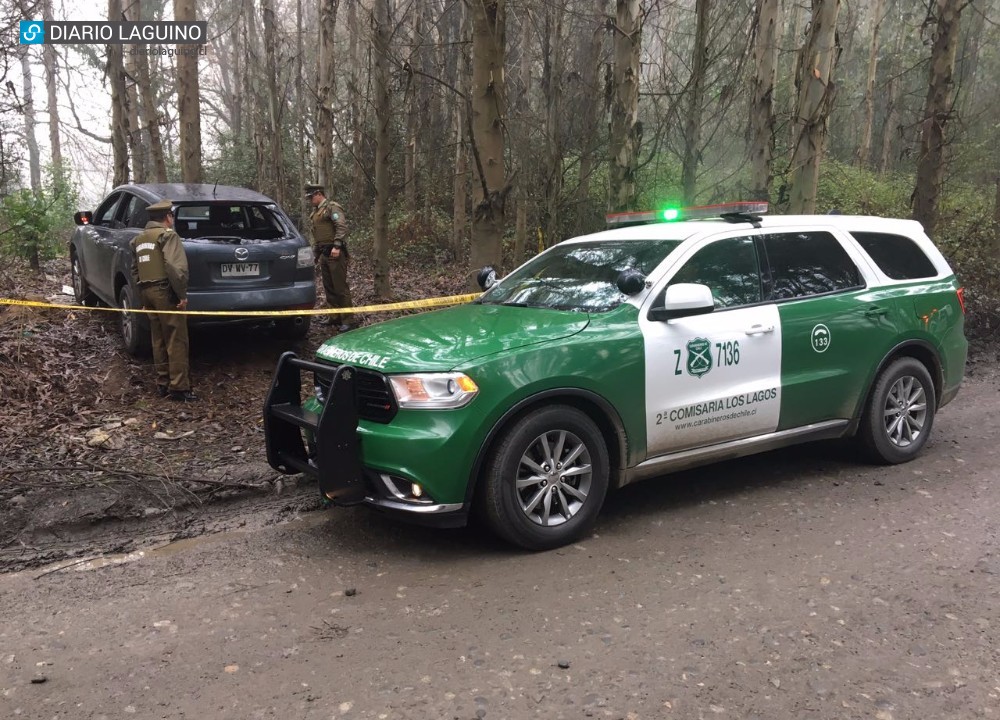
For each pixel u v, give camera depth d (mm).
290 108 23875
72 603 3727
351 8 13961
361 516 4828
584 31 13742
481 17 6863
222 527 4734
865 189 19719
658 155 13453
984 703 2744
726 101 12758
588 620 3385
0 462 5336
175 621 3504
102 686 2973
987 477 5246
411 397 3893
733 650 3111
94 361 7383
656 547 4195
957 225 12422
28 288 10078
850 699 2777
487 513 4031
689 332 4504
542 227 13086
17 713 2799
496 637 3258
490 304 5109
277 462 4652
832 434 5250
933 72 10398
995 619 3328
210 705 2826
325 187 14305
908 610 3416
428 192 18656
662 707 2742
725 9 12148
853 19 23422
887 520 4504
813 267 5176
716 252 4812
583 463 4258
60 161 25422
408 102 15570
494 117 7047
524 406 4004
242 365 7746
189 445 5945
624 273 4477
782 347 4855
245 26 21641
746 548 4152
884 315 5320
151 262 6531
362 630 3359
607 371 4211
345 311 7336
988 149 18797
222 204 7762
